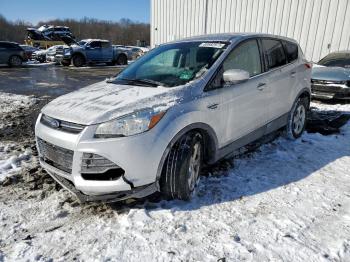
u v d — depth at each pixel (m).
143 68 3.89
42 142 3.13
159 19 18.23
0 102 8.55
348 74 7.64
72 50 20.50
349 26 10.33
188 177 3.06
